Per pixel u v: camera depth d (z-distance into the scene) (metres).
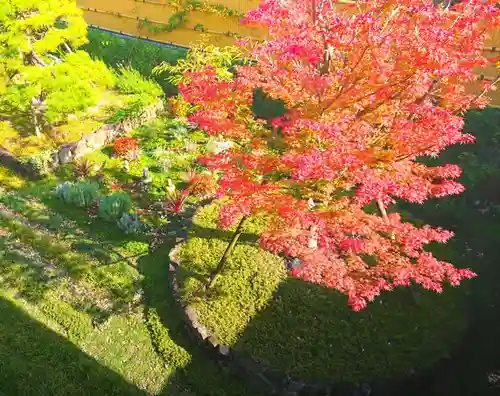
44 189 13.78
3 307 9.81
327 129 6.24
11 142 15.12
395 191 6.91
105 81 15.27
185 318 9.45
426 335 8.99
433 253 10.92
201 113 7.87
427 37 6.59
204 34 18.97
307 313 9.43
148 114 16.83
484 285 10.09
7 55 14.47
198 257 10.73
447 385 8.27
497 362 8.58
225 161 8.06
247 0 17.33
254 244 10.99
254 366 8.50
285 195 7.87
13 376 8.28
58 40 14.71
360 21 6.54
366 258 10.28
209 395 8.45
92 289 10.50
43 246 11.62
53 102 13.77
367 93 6.86
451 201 12.31
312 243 9.05
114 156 15.06
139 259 11.30
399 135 7.06
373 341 8.91
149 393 8.50
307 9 7.25
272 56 8.47
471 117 13.06
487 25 7.75
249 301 9.69
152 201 13.20
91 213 12.89
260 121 8.20
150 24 20.91
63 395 8.12
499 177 11.94
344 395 8.12
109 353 9.16
